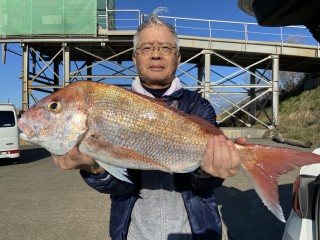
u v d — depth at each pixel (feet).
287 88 31.96
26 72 20.72
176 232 2.47
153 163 2.22
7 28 19.80
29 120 2.23
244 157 2.10
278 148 2.07
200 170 2.24
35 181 9.59
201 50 21.98
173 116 2.24
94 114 2.19
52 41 20.06
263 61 23.06
